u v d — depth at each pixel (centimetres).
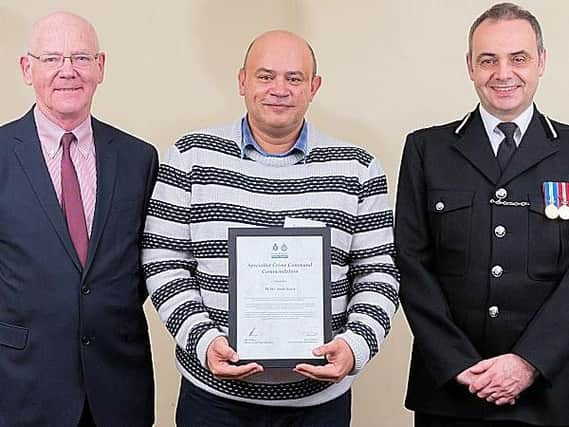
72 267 226
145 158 244
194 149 230
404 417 318
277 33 233
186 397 231
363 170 234
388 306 229
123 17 306
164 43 313
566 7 293
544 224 232
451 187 239
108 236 231
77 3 299
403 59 314
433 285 237
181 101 316
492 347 233
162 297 224
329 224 225
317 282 217
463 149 241
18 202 226
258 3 328
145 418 242
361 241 233
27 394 225
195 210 226
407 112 313
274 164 230
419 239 243
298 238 217
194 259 229
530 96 236
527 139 237
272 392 222
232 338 216
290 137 233
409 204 246
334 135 325
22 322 225
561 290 228
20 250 224
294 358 216
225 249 222
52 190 228
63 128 235
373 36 319
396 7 315
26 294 224
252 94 228
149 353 245
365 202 233
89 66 232
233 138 233
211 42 321
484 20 236
